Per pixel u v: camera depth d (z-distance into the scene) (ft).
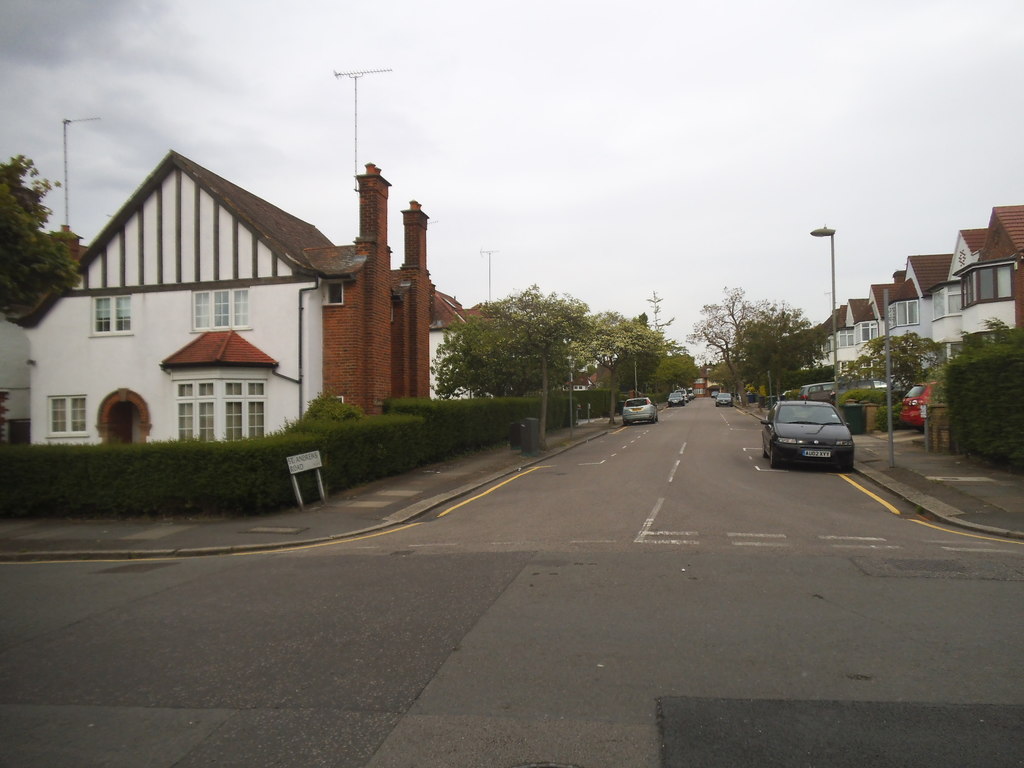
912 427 92.43
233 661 19.11
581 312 85.71
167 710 16.12
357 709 15.72
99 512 47.98
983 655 17.90
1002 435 51.31
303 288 69.46
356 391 70.44
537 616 21.83
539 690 16.35
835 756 13.07
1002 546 31.48
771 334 169.78
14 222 41.06
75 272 46.47
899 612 21.47
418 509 46.83
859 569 26.96
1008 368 49.75
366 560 31.83
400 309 85.15
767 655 18.15
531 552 31.63
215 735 14.76
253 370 69.56
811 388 125.59
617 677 16.97
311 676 17.75
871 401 102.94
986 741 13.52
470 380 105.40
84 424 74.13
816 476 58.23
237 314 71.26
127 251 73.72
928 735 13.79
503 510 45.47
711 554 30.04
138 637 21.71
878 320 180.55
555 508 44.86
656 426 138.41
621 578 26.23
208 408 68.64
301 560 32.91
